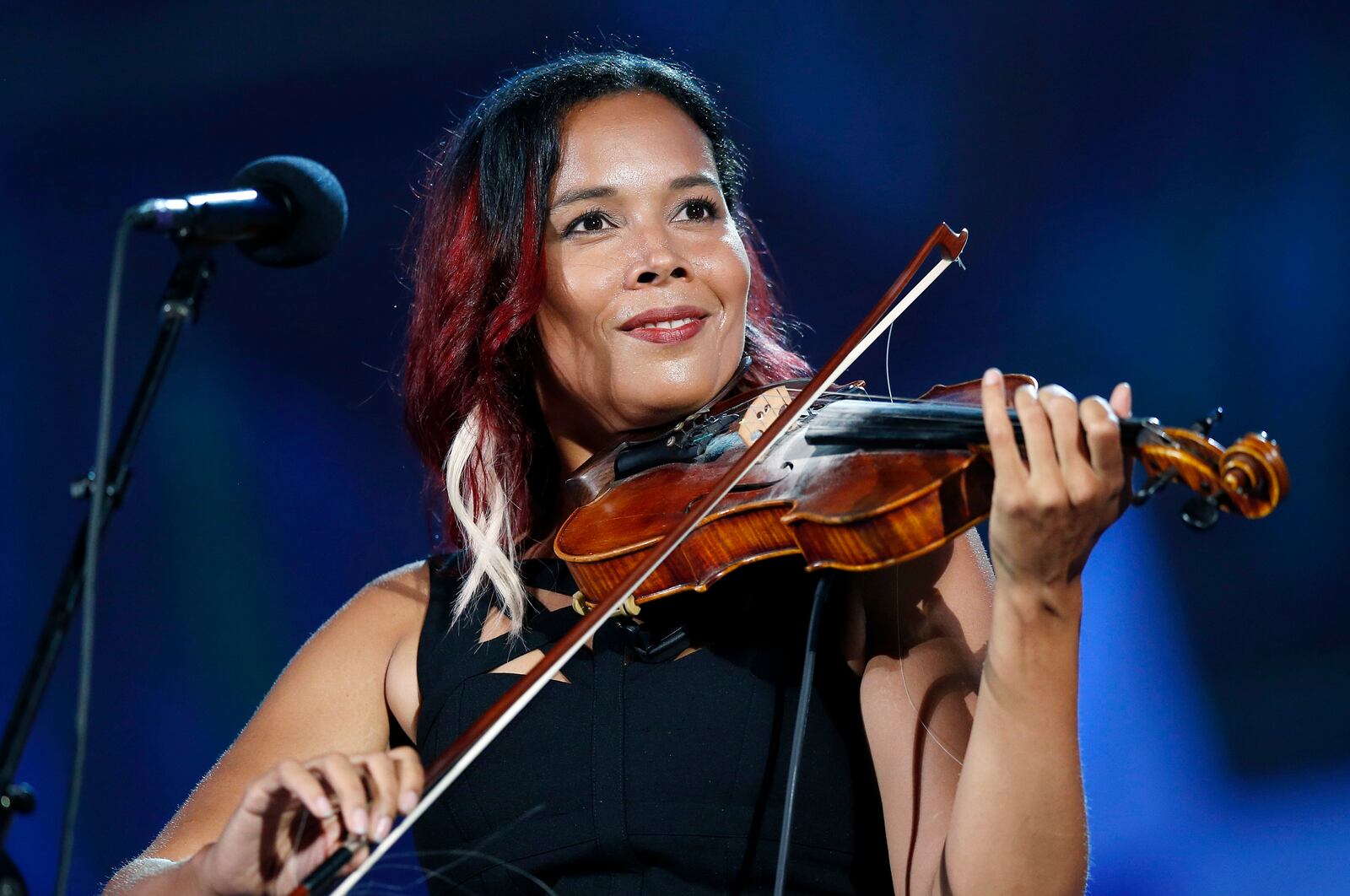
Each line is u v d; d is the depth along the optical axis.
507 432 8.80
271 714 8.37
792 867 7.07
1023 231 24.50
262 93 24.12
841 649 7.39
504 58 23.88
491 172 8.73
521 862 7.33
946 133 24.38
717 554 6.94
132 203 24.45
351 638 8.46
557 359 8.62
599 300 8.26
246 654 23.66
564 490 8.65
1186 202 24.39
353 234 24.39
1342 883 21.31
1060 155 24.36
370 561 23.92
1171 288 24.47
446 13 23.53
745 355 8.92
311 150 24.42
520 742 7.50
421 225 10.05
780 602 7.47
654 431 8.52
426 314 9.12
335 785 5.85
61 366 24.36
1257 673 24.44
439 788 6.06
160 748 22.98
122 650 23.42
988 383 5.58
